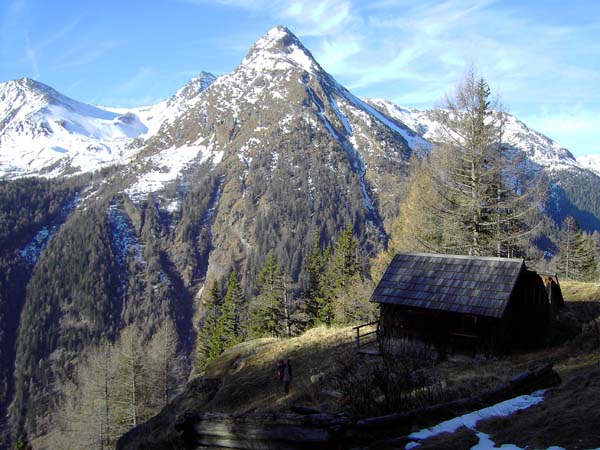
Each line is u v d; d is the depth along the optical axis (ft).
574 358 58.59
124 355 173.27
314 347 103.50
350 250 193.88
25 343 460.14
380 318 85.87
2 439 364.38
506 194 108.68
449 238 116.88
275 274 181.16
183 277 588.91
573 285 109.81
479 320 75.20
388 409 36.86
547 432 26.76
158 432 87.20
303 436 26.84
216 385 101.50
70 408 212.43
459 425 29.99
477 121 105.40
